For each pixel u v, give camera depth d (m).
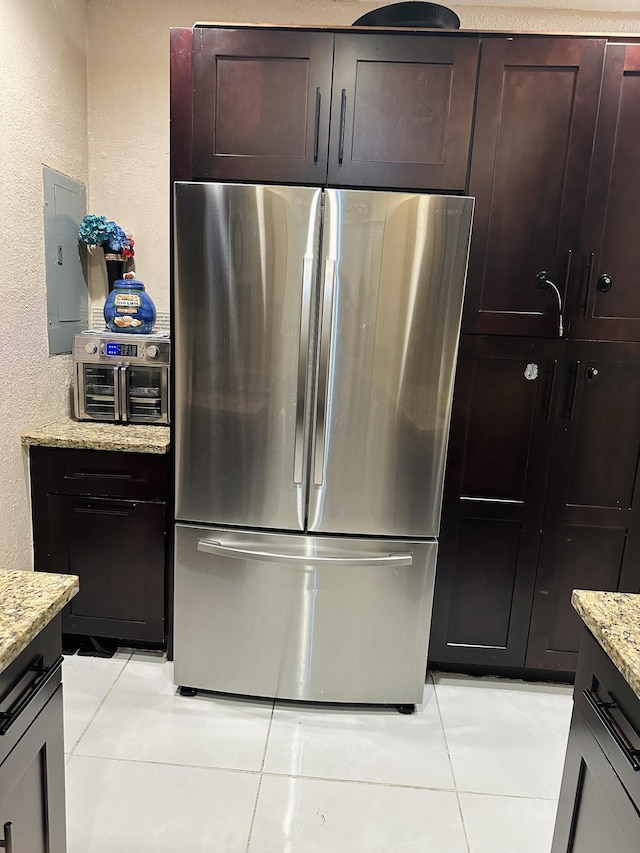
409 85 1.75
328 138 1.78
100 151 2.50
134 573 2.12
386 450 1.83
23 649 0.89
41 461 2.06
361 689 1.97
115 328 2.34
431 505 1.87
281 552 1.88
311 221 1.69
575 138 1.79
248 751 1.76
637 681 0.80
